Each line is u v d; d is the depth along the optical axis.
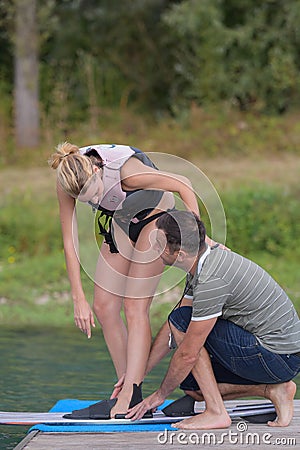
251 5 48.12
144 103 51.19
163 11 50.88
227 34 46.56
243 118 45.53
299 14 46.53
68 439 11.82
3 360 19.05
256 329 11.93
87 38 51.47
